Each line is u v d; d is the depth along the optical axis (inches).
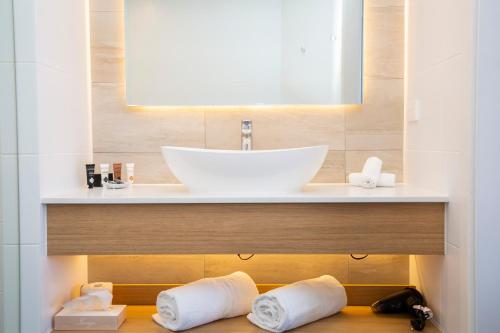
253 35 87.1
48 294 70.9
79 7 84.0
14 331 68.0
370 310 82.0
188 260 88.7
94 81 88.4
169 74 87.5
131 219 68.4
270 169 69.1
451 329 67.6
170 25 87.3
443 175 69.5
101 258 88.5
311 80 86.8
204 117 88.4
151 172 89.0
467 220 61.5
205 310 72.2
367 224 68.1
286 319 69.2
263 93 87.4
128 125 88.7
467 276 61.7
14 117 67.0
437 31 71.5
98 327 72.4
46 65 69.9
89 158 88.4
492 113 59.2
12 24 66.3
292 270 88.4
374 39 87.2
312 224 67.9
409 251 68.4
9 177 67.3
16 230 67.8
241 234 68.0
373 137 88.0
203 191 71.7
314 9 86.7
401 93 87.5
